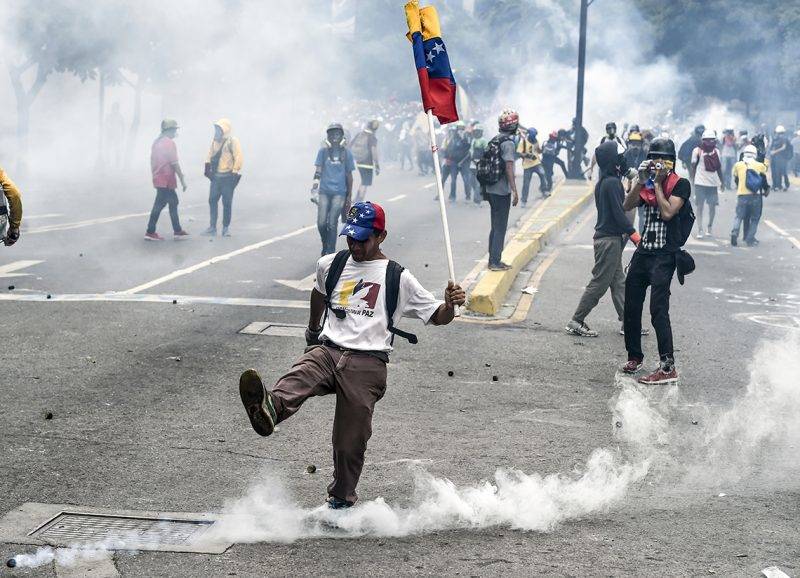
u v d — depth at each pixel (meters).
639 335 12.20
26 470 8.23
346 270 7.27
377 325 7.20
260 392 6.61
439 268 19.78
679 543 7.02
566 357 12.95
